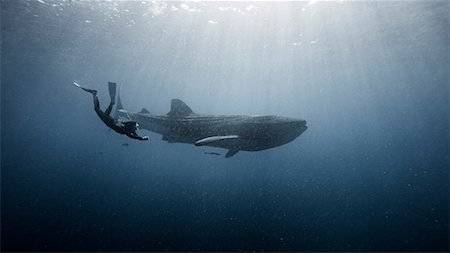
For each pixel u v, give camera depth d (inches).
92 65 1210.0
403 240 507.2
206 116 386.3
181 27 760.3
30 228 599.5
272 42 883.4
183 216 706.8
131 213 741.3
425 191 903.7
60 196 1005.8
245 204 832.9
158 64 1225.4
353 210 722.8
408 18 723.4
